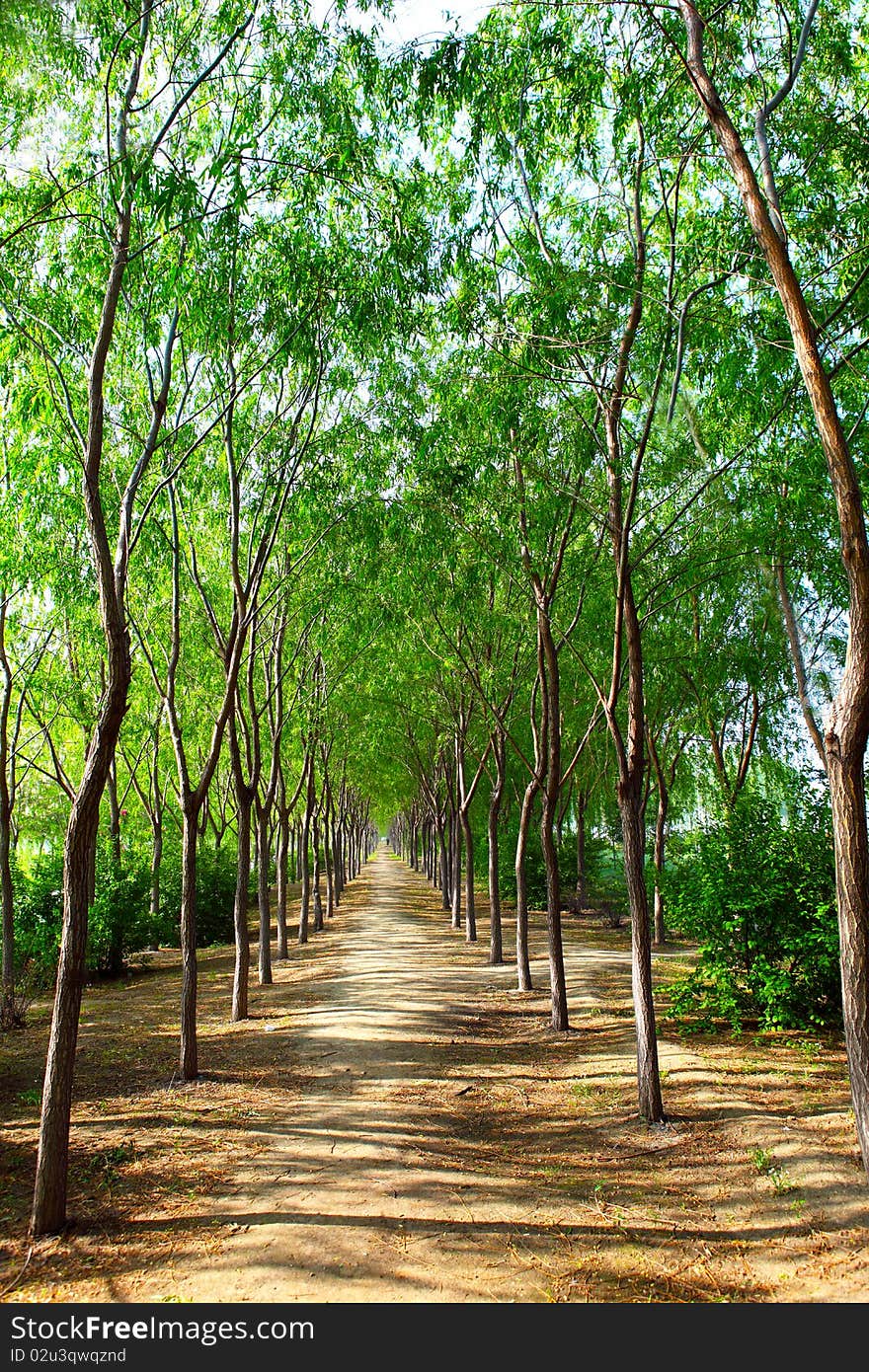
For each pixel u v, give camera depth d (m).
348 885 43.75
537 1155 6.77
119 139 6.30
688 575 11.04
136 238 7.04
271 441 10.98
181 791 9.77
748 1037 9.87
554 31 6.82
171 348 7.61
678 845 11.90
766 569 10.51
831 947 9.20
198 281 7.29
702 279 7.63
